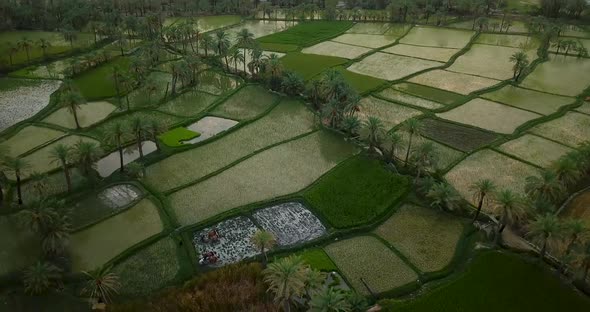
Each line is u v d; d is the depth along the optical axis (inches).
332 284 2351.1
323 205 2920.8
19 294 2294.5
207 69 5378.9
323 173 3282.5
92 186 3075.8
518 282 2326.5
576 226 2300.7
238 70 5295.3
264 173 3289.9
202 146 3649.1
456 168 3319.4
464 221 2773.1
